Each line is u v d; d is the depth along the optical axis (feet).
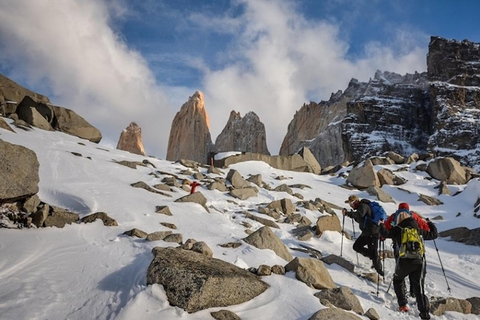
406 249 20.02
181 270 16.40
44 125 67.51
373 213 27.07
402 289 20.65
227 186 53.42
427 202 60.54
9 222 22.38
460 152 247.70
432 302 21.18
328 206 51.47
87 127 77.66
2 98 70.28
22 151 24.16
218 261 19.58
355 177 70.74
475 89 284.20
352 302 18.54
